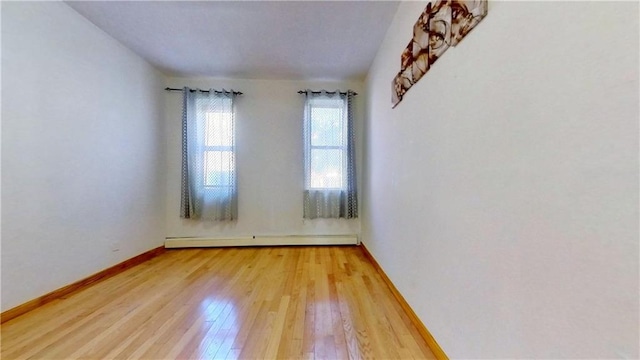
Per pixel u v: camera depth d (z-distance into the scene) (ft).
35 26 6.37
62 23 7.08
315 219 12.80
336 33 8.45
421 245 5.24
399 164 6.72
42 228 6.53
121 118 9.35
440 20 4.41
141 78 10.41
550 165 2.29
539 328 2.40
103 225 8.50
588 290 1.98
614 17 1.81
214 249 12.00
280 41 9.01
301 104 12.74
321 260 10.30
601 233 1.89
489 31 3.14
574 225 2.08
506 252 2.83
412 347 4.76
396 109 7.02
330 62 10.59
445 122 4.25
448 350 4.12
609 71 1.83
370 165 10.59
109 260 8.71
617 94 1.79
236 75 12.10
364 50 9.54
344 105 12.55
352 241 12.57
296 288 7.49
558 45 2.22
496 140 3.00
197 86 12.42
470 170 3.54
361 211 12.67
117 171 9.14
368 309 6.22
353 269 9.21
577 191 2.06
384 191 8.28
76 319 5.77
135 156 10.09
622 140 1.75
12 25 5.88
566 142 2.14
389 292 7.22
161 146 11.85
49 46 6.73
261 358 4.47
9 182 5.81
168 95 12.30
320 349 4.70
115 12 7.53
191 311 6.13
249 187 12.66
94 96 8.18
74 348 4.75
